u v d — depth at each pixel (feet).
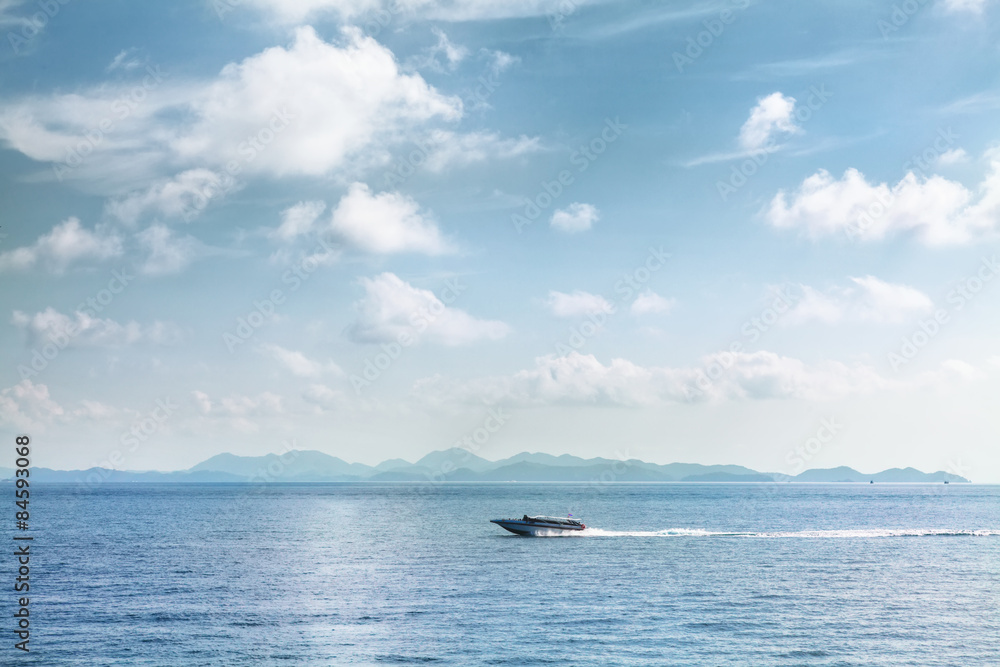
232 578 215.92
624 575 217.77
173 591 194.59
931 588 196.03
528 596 185.68
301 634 149.89
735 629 152.05
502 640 144.56
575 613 166.50
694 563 242.17
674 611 168.25
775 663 130.31
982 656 134.31
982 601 179.42
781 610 169.27
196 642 144.05
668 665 129.18
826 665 129.08
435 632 150.71
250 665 130.31
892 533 345.10
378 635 148.66
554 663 130.41
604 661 131.44
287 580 211.82
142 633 150.51
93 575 221.05
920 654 135.33
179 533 362.53
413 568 234.79
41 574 223.51
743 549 282.15
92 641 144.56
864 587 197.36
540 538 330.75
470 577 215.51
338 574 222.48
